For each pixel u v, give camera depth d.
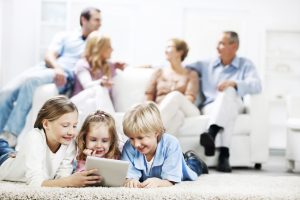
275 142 4.70
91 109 2.79
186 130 2.96
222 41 3.34
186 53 3.37
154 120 1.87
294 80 4.74
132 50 4.59
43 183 1.72
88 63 3.15
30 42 4.50
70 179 1.71
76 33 3.56
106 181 1.75
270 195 1.62
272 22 4.73
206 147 2.79
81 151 1.97
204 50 4.70
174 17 4.65
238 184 1.99
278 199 1.59
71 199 1.51
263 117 3.09
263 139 3.08
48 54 3.37
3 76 4.45
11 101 3.01
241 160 3.06
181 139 2.96
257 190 1.73
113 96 3.29
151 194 1.55
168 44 3.33
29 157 1.78
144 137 1.85
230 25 4.70
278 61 4.78
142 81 3.35
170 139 1.95
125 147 2.01
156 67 3.53
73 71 3.23
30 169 1.75
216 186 1.88
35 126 1.88
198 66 3.45
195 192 1.60
